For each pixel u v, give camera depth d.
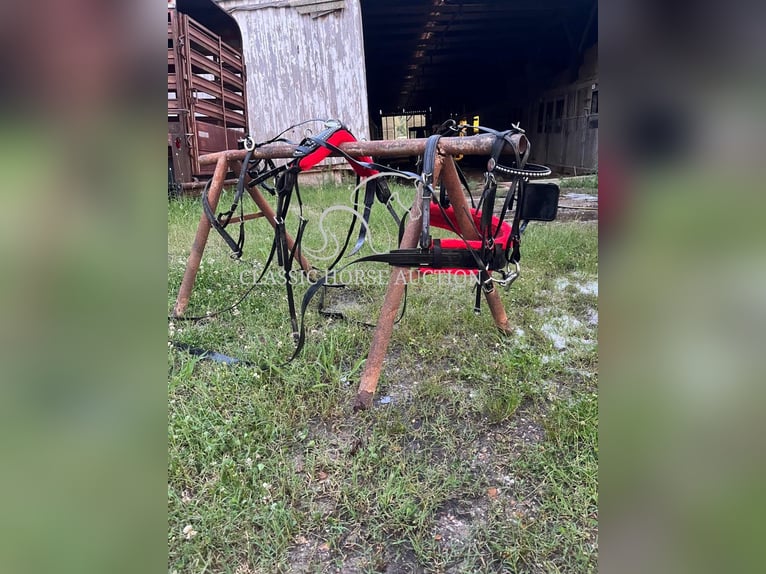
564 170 8.88
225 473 1.24
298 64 6.15
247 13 6.04
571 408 1.49
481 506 1.17
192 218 3.79
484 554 1.04
